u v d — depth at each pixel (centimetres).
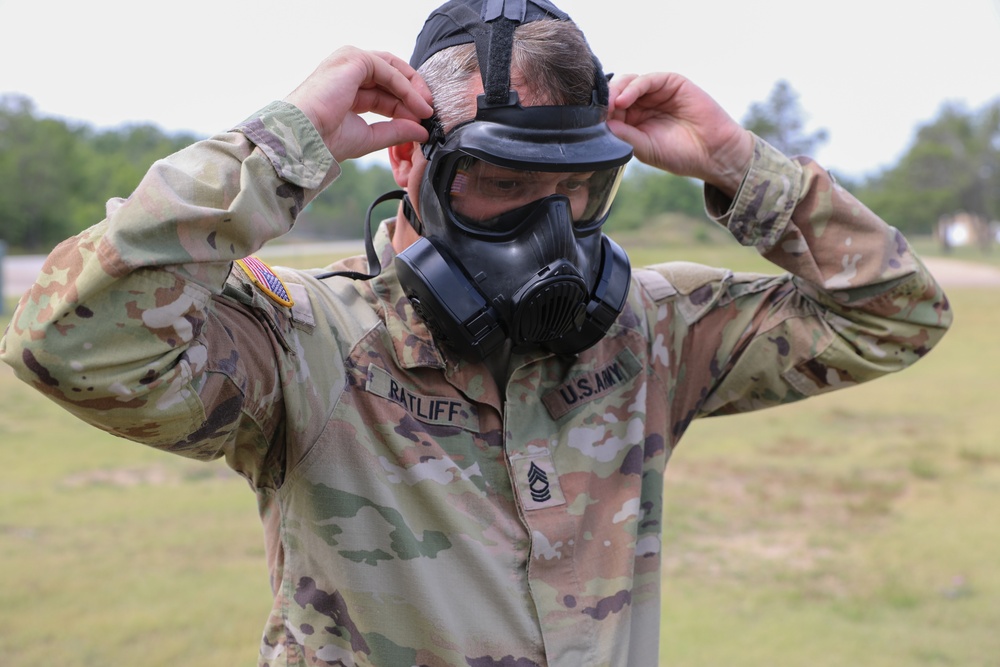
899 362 151
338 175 116
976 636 371
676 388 150
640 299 147
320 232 4128
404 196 137
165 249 102
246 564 439
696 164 147
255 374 115
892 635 374
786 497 568
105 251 99
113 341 100
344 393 123
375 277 132
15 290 1905
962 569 449
